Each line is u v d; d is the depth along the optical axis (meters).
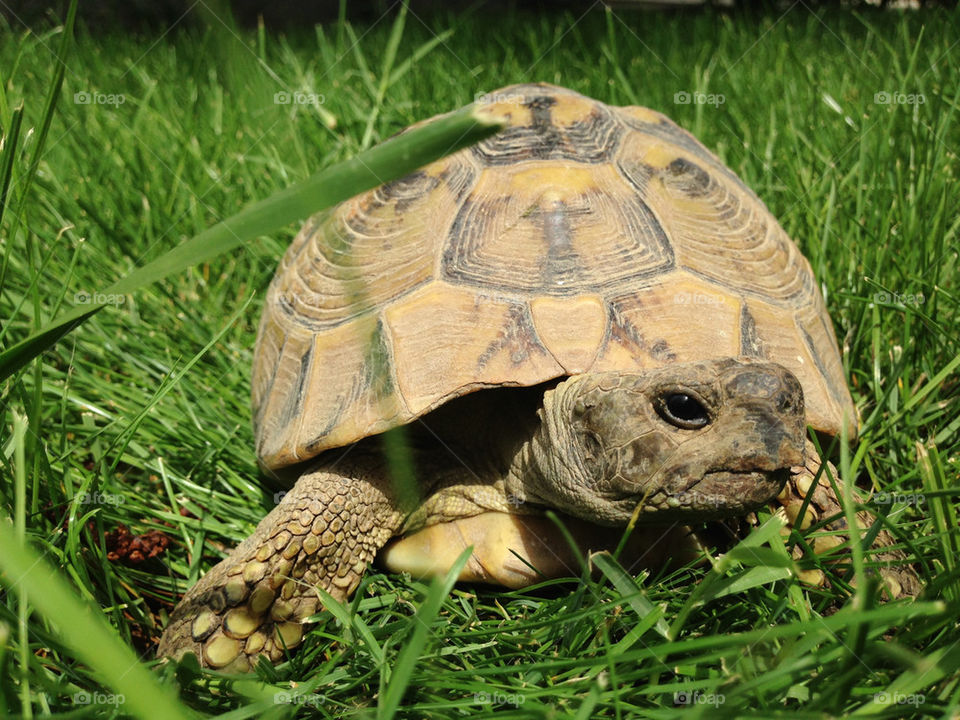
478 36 0.57
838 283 0.24
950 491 0.12
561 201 0.17
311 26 0.75
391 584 0.16
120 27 0.62
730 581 0.12
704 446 0.13
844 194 0.27
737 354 0.16
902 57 0.38
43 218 0.28
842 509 0.15
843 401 0.17
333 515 0.16
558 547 0.16
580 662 0.12
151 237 0.28
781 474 0.13
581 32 0.54
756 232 0.19
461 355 0.15
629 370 0.15
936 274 0.22
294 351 0.18
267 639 0.15
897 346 0.22
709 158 0.21
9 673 0.11
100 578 0.16
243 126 0.35
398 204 0.18
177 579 0.17
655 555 0.16
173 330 0.24
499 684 0.12
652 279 0.16
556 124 0.19
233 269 0.27
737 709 0.10
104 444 0.20
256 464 0.20
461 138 0.07
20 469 0.13
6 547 0.06
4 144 0.13
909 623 0.13
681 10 0.70
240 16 0.74
